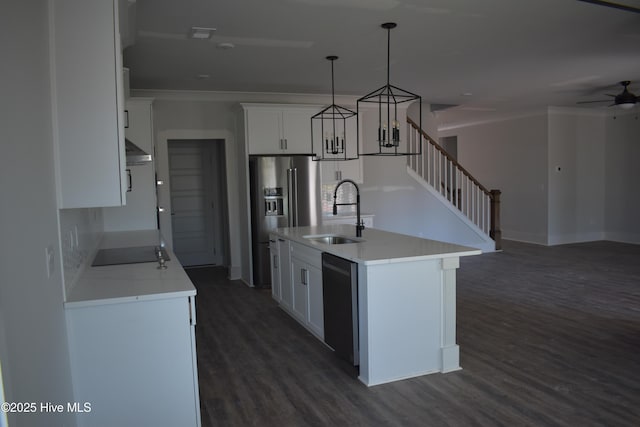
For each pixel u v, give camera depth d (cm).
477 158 1084
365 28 403
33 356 163
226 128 688
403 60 514
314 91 689
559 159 927
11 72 160
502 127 1012
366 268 326
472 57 507
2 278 133
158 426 255
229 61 503
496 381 333
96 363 243
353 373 354
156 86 629
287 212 637
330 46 455
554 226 934
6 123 150
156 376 253
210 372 361
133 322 247
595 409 291
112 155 248
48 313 193
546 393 313
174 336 254
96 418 246
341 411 297
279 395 321
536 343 404
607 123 972
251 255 638
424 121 865
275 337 437
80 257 301
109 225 522
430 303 347
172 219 773
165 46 444
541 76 609
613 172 966
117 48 246
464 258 798
